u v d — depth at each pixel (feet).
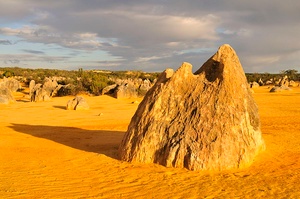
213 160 39.06
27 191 32.63
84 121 94.38
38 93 161.17
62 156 48.96
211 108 42.22
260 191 31.81
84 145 57.26
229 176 36.65
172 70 49.19
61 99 167.84
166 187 33.63
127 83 176.14
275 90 204.95
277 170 38.65
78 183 35.58
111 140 61.41
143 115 44.91
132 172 39.11
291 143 52.42
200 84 44.98
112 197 31.01
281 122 79.87
